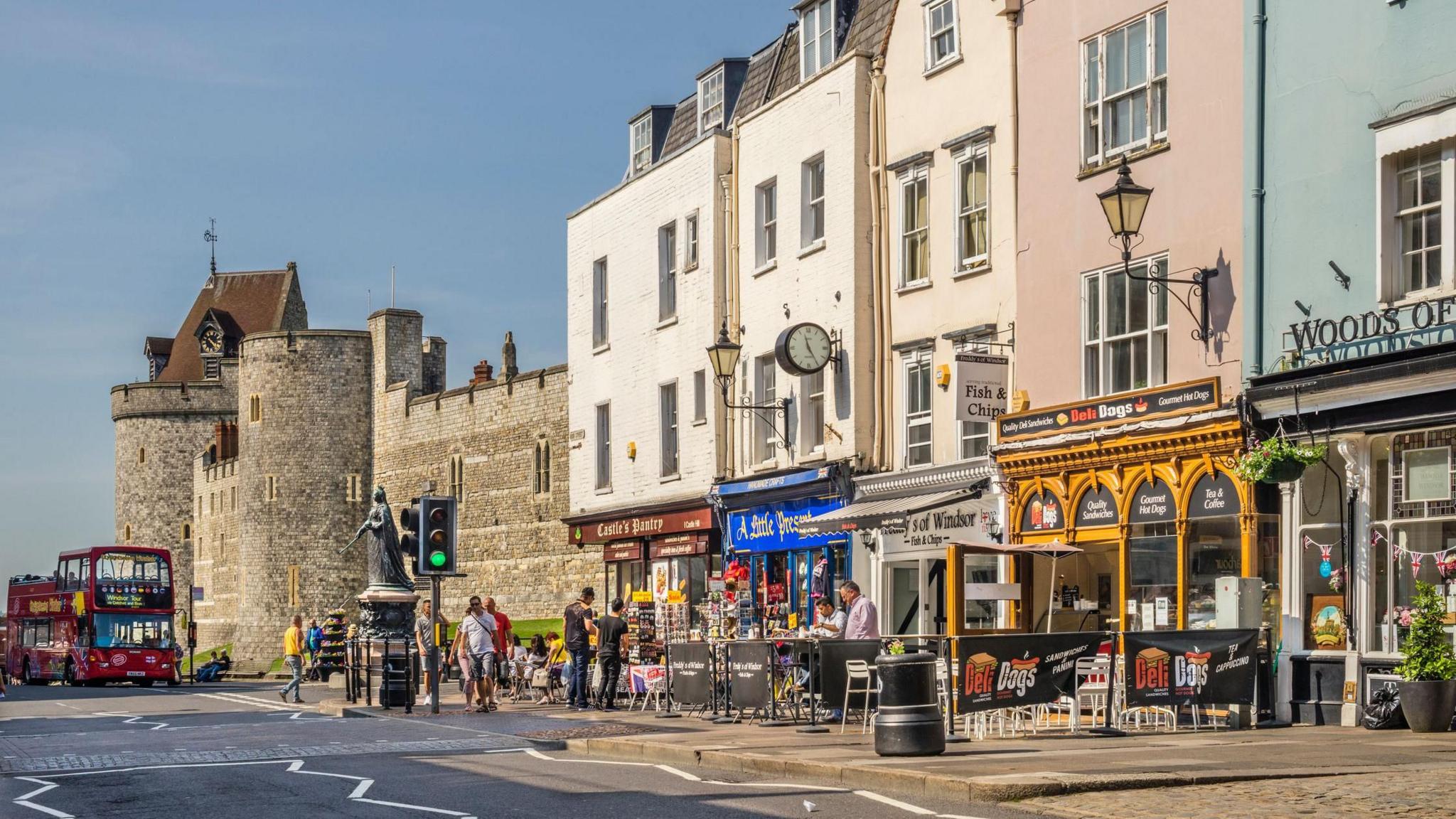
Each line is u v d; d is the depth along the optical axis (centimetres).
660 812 1167
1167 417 1919
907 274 2558
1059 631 2136
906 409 2547
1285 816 1017
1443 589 1623
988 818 1084
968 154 2389
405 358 6606
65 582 4959
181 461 9094
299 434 7056
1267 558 1812
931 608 2480
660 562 3391
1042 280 2188
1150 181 2003
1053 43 2189
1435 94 1638
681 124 3709
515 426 5291
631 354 3481
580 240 3747
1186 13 1953
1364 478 1702
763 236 3002
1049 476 2147
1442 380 1564
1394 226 1680
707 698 2059
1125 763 1315
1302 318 1777
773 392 2950
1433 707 1545
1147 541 1986
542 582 5081
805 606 2795
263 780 1458
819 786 1322
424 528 2370
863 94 2658
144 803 1306
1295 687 1755
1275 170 1827
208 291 9988
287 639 3078
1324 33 1770
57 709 2916
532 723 2106
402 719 2291
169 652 4772
